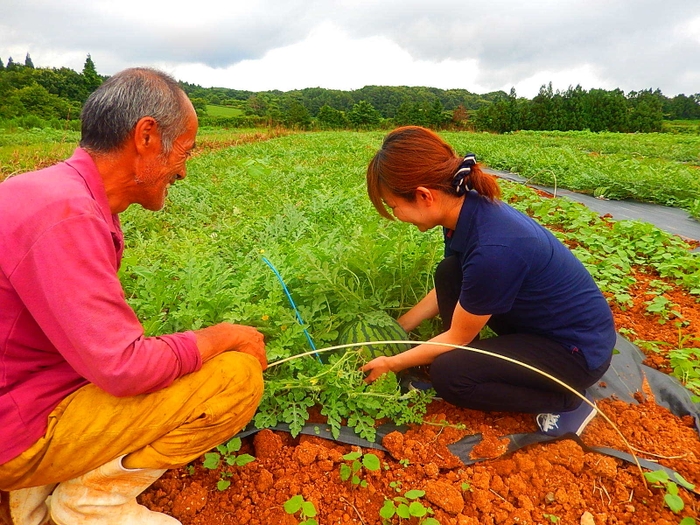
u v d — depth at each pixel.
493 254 2.23
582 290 2.49
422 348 2.61
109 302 1.60
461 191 2.29
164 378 1.76
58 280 1.51
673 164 12.36
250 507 2.27
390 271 3.57
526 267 2.29
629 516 2.26
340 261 3.38
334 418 2.62
